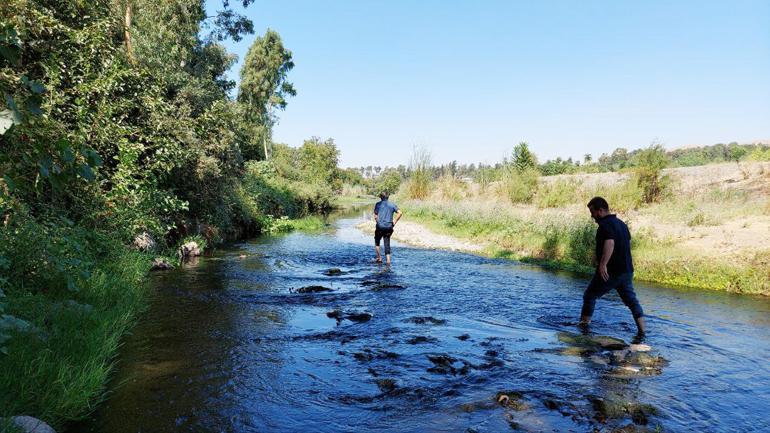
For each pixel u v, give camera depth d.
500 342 5.62
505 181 27.52
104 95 9.66
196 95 13.84
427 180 32.19
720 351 5.35
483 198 27.66
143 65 12.04
